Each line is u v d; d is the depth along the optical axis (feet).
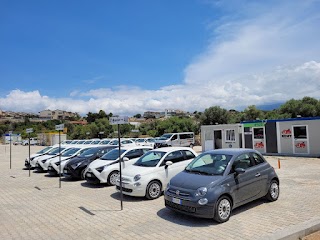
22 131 270.05
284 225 20.43
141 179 29.37
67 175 45.29
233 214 23.36
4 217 25.48
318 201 26.89
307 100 162.91
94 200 30.63
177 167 32.17
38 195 34.58
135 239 18.95
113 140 111.65
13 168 66.03
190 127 173.58
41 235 20.59
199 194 21.15
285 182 36.63
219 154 25.68
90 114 286.25
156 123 204.23
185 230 20.13
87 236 19.99
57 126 41.22
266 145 76.84
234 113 193.16
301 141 70.23
